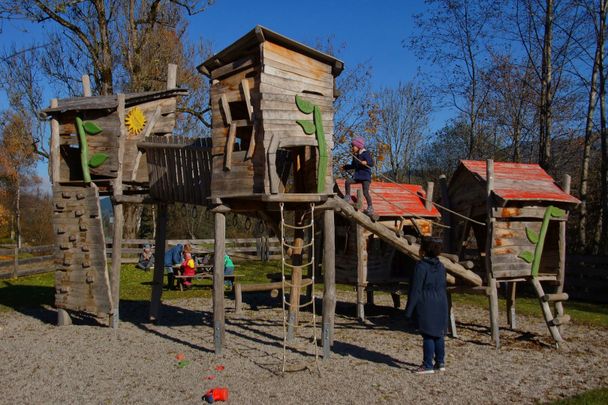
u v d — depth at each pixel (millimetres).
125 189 12492
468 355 8867
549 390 6871
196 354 8938
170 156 10984
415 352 9039
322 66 8836
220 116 8953
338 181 13039
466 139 32656
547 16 19781
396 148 37406
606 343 9938
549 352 9133
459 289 10102
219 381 7293
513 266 9742
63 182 11594
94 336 10555
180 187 10797
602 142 19453
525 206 9781
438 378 7422
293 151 9945
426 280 7660
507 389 6910
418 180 38312
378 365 8148
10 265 21141
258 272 22719
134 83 25516
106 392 6867
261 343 9789
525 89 24922
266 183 8125
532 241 9938
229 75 8852
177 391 6859
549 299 9656
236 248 28344
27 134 26891
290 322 10180
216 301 8945
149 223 35906
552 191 10086
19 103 26500
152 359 8609
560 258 10258
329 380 7305
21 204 47219
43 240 41969
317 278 14398
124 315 13195
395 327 11461
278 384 7117
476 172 10078
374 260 12609
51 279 20719
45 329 11312
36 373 7820
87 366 8195
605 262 16672
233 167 8672
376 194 13102
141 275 21938
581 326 11766
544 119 20844
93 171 11586
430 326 7590
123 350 9281
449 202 11188
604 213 19562
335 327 11445
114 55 26328
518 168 10688
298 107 8422
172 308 14281
